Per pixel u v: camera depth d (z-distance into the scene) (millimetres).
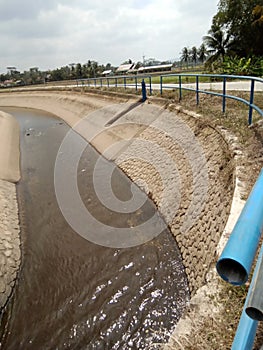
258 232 1084
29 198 11234
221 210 5738
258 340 2338
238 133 7172
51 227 9109
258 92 9875
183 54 59250
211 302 3170
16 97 45031
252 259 1000
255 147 6184
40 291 6711
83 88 27547
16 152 17094
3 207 9984
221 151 7172
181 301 5863
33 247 8250
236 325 2814
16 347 5543
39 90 41281
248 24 24422
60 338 5594
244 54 25734
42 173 13648
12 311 6277
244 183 5230
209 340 2758
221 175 6551
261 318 1062
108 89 21844
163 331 5383
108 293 6430
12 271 7270
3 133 20672
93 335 5566
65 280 6957
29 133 22359
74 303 6293
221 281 3395
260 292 1105
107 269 7086
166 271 6680
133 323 5668
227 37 26172
